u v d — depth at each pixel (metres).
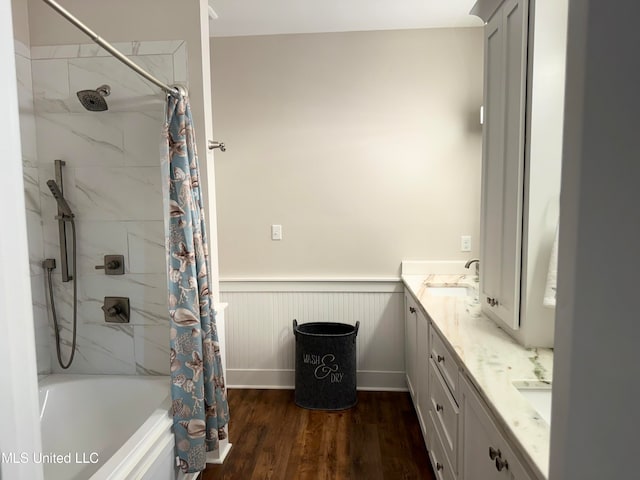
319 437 2.41
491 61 1.71
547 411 1.15
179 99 1.75
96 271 2.12
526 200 1.39
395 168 2.94
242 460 2.21
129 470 1.33
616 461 0.53
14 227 0.52
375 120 2.92
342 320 3.03
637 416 0.52
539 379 1.18
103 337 2.16
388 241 2.98
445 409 1.70
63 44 2.02
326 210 2.99
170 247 1.73
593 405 0.53
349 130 2.93
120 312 2.12
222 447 2.20
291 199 3.00
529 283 1.41
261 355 3.09
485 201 1.80
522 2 1.36
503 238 1.58
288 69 2.92
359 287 3.00
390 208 2.96
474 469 1.28
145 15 2.00
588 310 0.53
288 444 2.35
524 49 1.36
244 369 3.11
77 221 2.10
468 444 1.35
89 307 2.15
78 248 2.12
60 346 2.17
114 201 2.08
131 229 2.09
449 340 1.53
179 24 2.00
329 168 2.96
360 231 2.99
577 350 0.53
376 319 3.02
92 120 2.05
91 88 2.03
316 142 2.95
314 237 3.01
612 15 0.49
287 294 3.04
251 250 3.05
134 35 2.02
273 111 2.95
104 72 2.02
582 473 0.54
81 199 2.09
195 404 1.72
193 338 1.73
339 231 3.00
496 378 1.19
